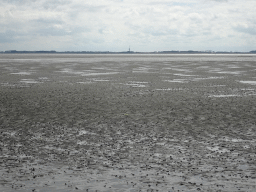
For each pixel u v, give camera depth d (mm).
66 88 31594
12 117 17375
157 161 10008
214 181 8414
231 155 10555
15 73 52812
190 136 13133
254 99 23984
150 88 31625
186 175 8844
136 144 11953
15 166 9633
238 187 8023
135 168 9406
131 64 88875
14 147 11656
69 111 19141
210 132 13820
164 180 8500
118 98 24609
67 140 12602
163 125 15258
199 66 77125
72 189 7977
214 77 45062
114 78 43594
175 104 21656
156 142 12211
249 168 9336
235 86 33375
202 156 10477
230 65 81625
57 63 94688
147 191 7828
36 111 19188
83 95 26359
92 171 9188
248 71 57906
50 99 24156
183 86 33469
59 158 10359
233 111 18969
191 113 18375
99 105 21312
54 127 14930
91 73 53312
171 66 77312
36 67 71688
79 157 10453
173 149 11273
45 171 9211
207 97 25156
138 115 17797
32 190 7938
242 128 14578
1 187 8117
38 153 10914
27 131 14164
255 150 11109
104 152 10977
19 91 29141
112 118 16984
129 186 8133
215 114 18062
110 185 8203
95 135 13367
